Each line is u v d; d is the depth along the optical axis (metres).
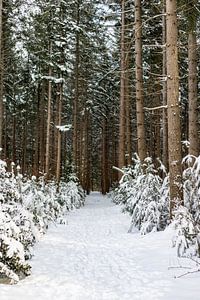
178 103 9.80
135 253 8.48
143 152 14.55
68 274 6.90
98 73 32.69
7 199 7.73
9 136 36.50
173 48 9.82
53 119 32.22
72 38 26.03
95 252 8.86
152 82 23.11
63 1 21.53
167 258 7.57
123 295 5.66
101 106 34.25
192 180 7.91
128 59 20.91
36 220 10.42
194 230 7.26
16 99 28.75
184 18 13.31
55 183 20.42
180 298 5.34
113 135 38.91
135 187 12.17
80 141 34.81
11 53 22.52
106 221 14.53
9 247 6.32
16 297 5.50
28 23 21.05
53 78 22.23
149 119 29.75
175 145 9.72
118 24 23.19
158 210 10.54
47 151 22.30
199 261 7.00
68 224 13.80
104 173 36.72
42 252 8.77
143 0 18.55
